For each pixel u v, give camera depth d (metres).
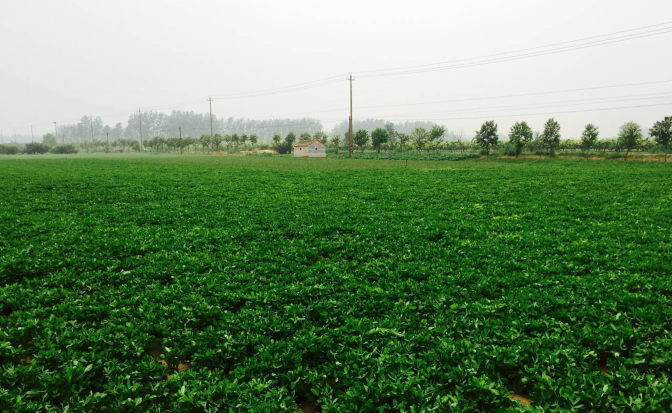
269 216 22.03
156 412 6.65
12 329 8.94
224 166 63.38
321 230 18.89
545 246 15.92
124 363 7.86
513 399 6.88
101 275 12.62
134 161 79.44
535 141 89.81
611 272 12.52
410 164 71.25
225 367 8.11
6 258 13.88
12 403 6.64
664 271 12.70
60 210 23.48
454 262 14.16
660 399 6.45
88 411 6.74
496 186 34.75
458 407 6.59
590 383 7.08
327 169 57.06
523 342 8.29
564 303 10.31
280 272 13.32
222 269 13.47
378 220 21.14
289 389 7.43
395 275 12.77
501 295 11.27
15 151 152.00
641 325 9.15
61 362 7.94
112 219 21.34
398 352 8.26
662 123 70.38
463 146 121.62
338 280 12.43
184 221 20.89
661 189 30.72
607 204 24.70
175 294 11.17
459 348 8.28
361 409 6.63
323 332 9.19
